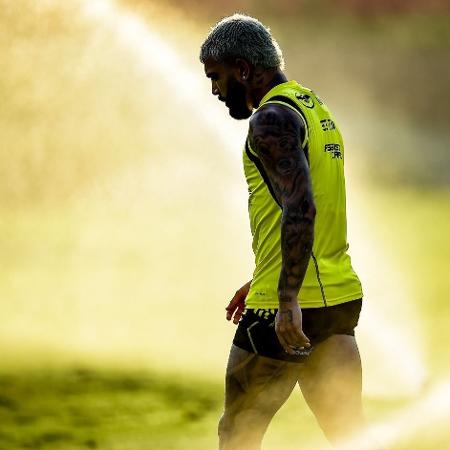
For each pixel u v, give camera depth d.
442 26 111.50
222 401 20.89
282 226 11.27
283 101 11.84
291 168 11.34
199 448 17.41
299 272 11.29
